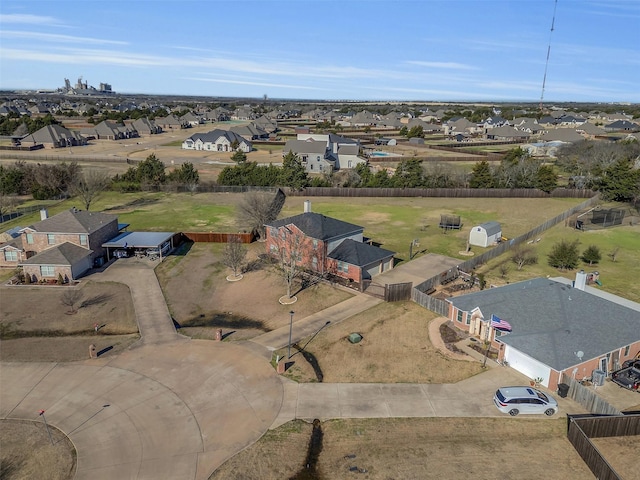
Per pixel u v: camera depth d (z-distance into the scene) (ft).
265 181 307.17
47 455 82.48
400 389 101.35
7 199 246.88
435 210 264.93
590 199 269.85
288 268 151.33
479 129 601.21
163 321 133.49
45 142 443.73
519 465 80.12
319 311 138.51
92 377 105.40
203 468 79.66
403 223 236.43
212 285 159.43
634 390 100.53
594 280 159.74
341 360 112.37
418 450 83.61
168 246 191.01
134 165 371.76
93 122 629.92
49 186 282.56
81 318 134.31
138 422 90.89
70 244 168.25
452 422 90.99
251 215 207.41
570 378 98.02
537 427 89.76
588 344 105.60
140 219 238.27
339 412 93.86
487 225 201.87
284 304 143.84
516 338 109.19
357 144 405.18
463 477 77.51
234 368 109.19
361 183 307.58
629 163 296.30
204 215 246.68
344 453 83.10
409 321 131.13
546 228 224.53
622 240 208.33
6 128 533.14
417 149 463.42
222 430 88.79
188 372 107.55
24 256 170.60
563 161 368.27
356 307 140.36
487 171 303.68
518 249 186.39
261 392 100.17
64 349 117.50
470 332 124.36
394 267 173.99
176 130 645.92
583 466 80.07
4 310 138.10
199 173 348.18
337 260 161.38
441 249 195.62
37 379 104.63
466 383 103.50
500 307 121.80
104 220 183.83
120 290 153.69
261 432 88.22
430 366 109.70
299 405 95.91
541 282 133.80
